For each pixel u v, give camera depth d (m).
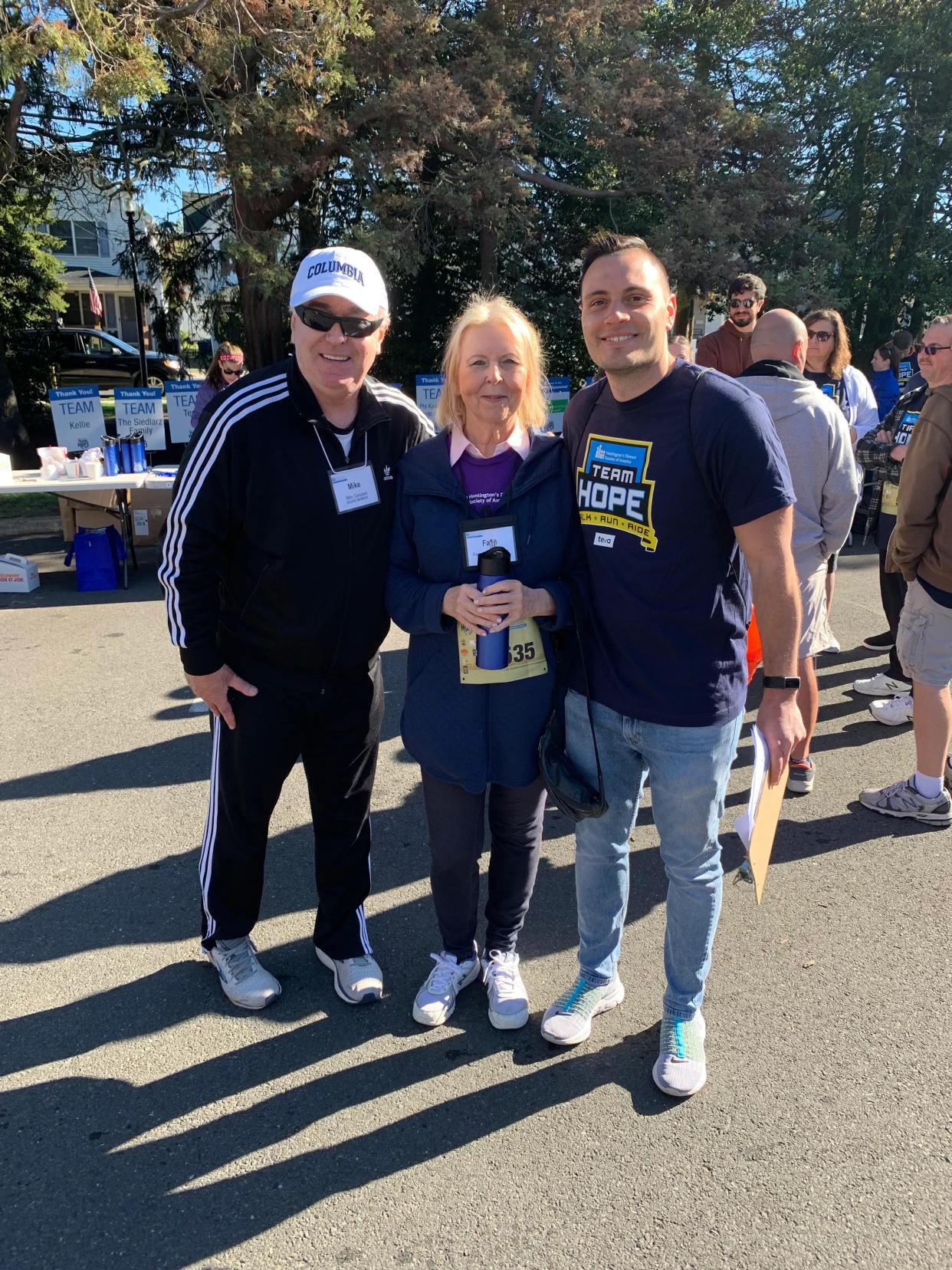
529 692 2.15
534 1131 2.04
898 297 15.99
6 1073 2.21
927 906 2.90
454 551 2.12
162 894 2.98
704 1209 1.84
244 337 14.12
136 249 14.76
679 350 4.65
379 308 1.95
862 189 15.55
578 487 2.06
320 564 2.10
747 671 2.07
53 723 4.39
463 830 2.29
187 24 9.29
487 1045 2.31
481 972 2.56
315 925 2.61
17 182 13.20
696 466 1.82
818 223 16.12
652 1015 2.43
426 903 2.95
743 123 12.83
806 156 16.09
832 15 15.08
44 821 3.45
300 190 12.00
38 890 2.99
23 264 15.22
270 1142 2.01
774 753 1.87
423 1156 1.97
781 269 14.23
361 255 1.97
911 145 15.12
